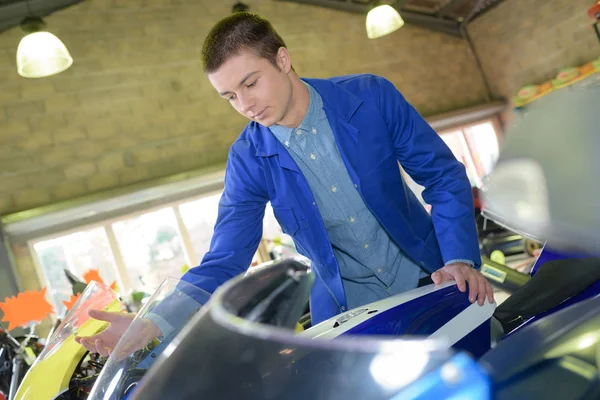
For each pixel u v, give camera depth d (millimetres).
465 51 8305
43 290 1524
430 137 1392
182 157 5930
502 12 7891
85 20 5812
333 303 1479
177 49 6176
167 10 6242
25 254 5047
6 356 1919
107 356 1003
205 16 6441
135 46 5973
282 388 568
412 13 7914
